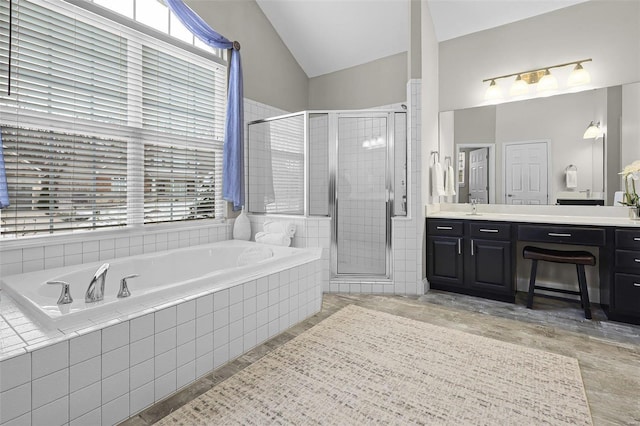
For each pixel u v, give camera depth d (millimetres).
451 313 2664
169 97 2848
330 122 3324
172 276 2604
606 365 1833
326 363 1843
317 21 3885
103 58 2367
